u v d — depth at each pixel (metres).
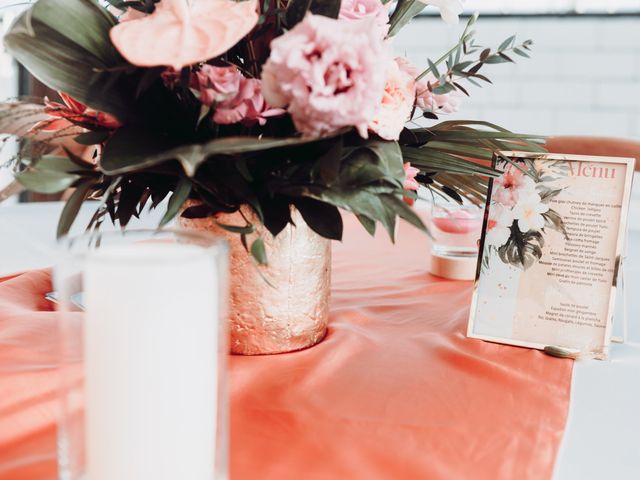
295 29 0.43
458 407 0.48
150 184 0.52
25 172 0.43
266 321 0.57
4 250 0.96
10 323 0.60
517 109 2.50
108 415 0.32
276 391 0.50
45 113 0.49
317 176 0.47
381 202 0.46
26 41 0.45
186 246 0.36
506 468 0.40
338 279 0.87
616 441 0.45
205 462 0.35
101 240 0.35
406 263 0.96
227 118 0.44
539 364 0.58
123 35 0.40
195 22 0.41
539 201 0.64
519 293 0.64
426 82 0.60
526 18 2.41
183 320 0.32
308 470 0.39
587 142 1.28
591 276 0.62
